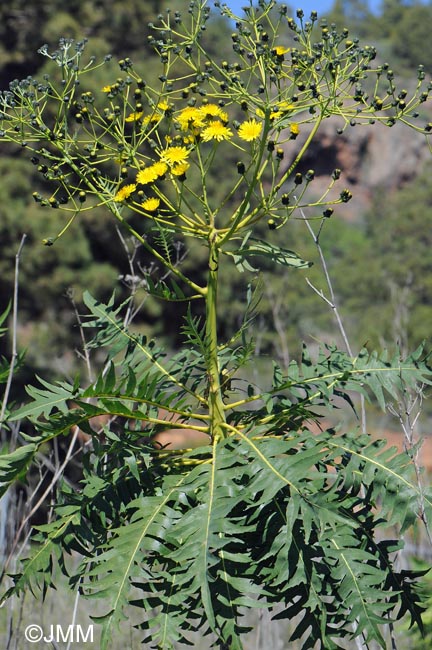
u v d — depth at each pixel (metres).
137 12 16.41
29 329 14.84
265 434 2.63
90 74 13.68
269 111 2.46
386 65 2.54
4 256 14.38
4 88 16.72
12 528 3.69
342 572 2.31
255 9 2.54
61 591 4.70
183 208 11.00
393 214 34.09
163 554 2.27
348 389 2.57
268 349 14.31
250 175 14.99
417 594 2.53
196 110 2.54
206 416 2.58
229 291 15.40
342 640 4.03
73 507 2.49
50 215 14.45
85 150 2.67
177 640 2.22
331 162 42.16
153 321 15.35
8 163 14.58
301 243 19.16
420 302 27.39
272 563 2.36
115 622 2.18
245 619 4.70
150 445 2.62
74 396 2.40
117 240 14.81
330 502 2.23
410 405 2.88
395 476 2.41
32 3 16.06
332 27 2.55
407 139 44.41
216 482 2.33
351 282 29.09
